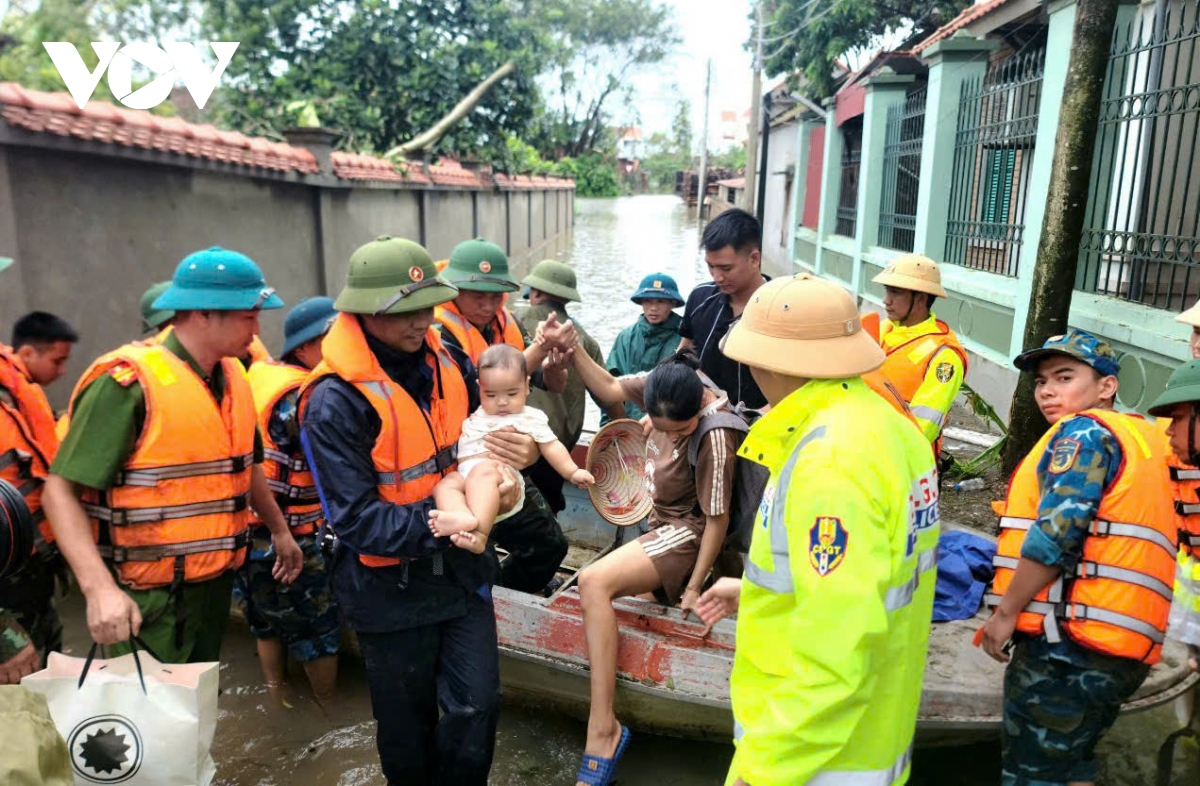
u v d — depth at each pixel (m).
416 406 2.66
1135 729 3.47
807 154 18.66
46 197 5.18
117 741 2.36
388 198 11.30
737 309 3.91
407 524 2.51
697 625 3.22
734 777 1.93
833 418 1.89
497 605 3.51
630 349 5.79
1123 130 6.15
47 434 3.16
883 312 11.22
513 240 20.00
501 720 3.61
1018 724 2.64
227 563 2.92
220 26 11.73
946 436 7.29
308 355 3.73
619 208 47.31
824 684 1.75
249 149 7.25
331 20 12.65
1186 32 5.71
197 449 2.78
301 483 3.51
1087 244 6.36
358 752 3.42
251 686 3.88
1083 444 2.48
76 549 2.54
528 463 2.84
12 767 1.82
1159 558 2.44
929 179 9.46
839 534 1.77
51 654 2.45
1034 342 5.44
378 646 2.70
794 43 17.05
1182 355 5.15
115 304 5.80
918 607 1.95
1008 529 2.74
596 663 3.12
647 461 3.53
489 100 14.55
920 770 3.24
